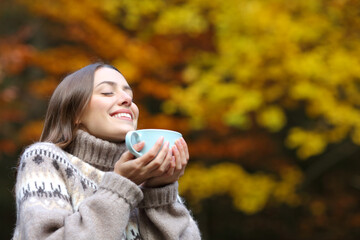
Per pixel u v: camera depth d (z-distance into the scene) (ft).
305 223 40.86
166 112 26.58
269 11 25.23
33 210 6.30
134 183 6.53
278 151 36.32
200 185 27.81
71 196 6.88
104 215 6.26
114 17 29.19
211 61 27.12
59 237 6.02
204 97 26.76
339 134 25.94
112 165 7.50
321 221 40.42
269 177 31.32
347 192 40.96
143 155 6.64
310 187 40.73
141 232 7.18
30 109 33.45
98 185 7.15
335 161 36.55
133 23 27.99
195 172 27.96
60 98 7.62
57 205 6.51
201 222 38.65
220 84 25.86
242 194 27.73
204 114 26.43
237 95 25.26
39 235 6.09
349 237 40.45
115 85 7.68
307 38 25.45
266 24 24.72
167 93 27.27
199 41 29.14
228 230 43.14
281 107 28.68
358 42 26.02
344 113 24.54
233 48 25.13
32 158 6.90
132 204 6.49
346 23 26.78
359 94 26.14
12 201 37.96
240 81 26.02
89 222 6.12
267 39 24.73
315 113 26.12
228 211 42.24
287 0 25.61
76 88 7.52
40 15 29.43
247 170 37.76
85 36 27.35
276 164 34.99
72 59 26.81
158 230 7.16
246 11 24.91
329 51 25.70
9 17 36.86
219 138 31.71
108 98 7.52
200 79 26.50
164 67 28.48
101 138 7.55
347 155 35.78
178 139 7.02
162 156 6.69
